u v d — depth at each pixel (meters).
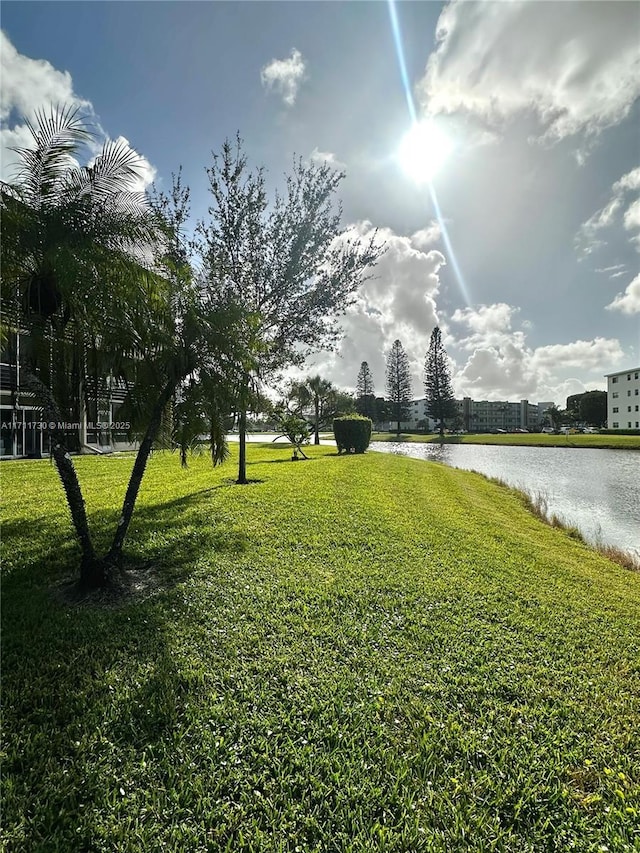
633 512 10.49
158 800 1.81
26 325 4.00
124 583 4.08
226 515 6.60
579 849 1.67
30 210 3.72
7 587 4.00
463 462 23.22
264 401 7.28
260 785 1.90
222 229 9.81
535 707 2.48
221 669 2.76
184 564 4.61
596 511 10.60
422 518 7.14
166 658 2.87
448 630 3.37
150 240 4.23
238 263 9.76
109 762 2.00
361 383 64.88
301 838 1.67
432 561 5.00
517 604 3.96
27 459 17.05
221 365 4.71
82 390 4.71
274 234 10.02
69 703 2.40
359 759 2.06
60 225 3.75
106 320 4.06
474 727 2.30
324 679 2.67
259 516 6.59
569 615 3.79
